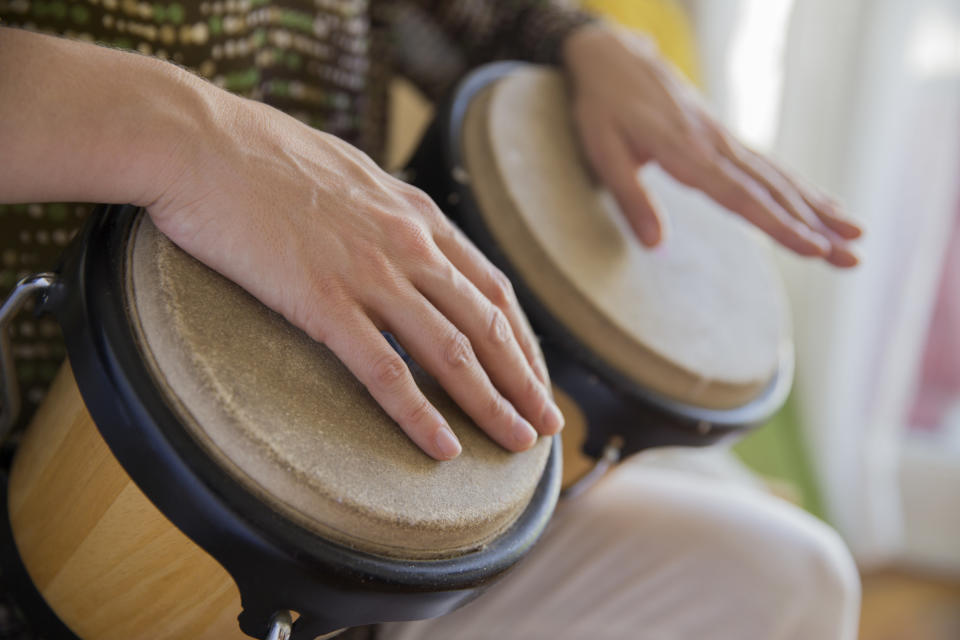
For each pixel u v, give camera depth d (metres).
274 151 0.38
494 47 0.77
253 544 0.32
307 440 0.34
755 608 0.69
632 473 0.75
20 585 0.40
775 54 1.54
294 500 0.33
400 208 0.40
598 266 0.55
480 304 0.39
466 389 0.38
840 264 0.63
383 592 0.33
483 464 0.39
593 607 0.69
